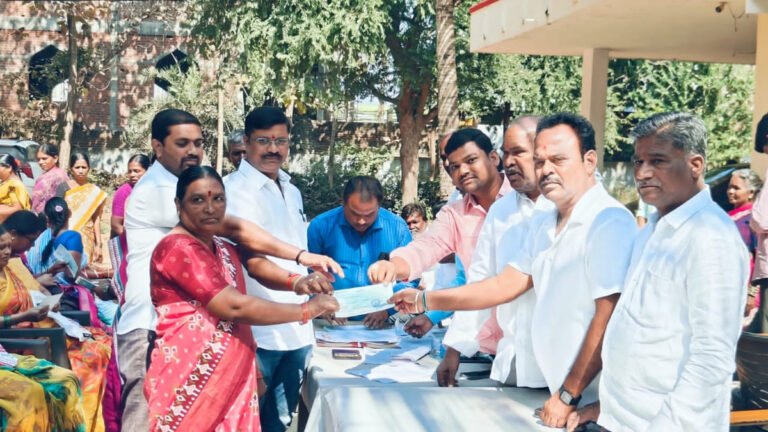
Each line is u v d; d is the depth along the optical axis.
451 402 2.93
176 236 2.98
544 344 2.85
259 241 3.42
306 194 21.30
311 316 3.06
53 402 4.07
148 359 3.57
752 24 8.93
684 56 11.97
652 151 2.36
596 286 2.64
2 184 8.16
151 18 23.47
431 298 3.09
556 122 2.78
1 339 4.41
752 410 3.44
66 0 20.80
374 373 3.59
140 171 7.25
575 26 9.23
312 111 23.55
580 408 2.72
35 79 23.95
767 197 5.14
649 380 2.35
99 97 23.59
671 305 2.32
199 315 2.97
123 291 4.01
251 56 15.56
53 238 6.33
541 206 3.10
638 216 7.73
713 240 2.24
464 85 18.67
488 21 10.85
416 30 17.56
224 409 3.00
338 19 14.87
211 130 21.67
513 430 2.64
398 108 19.09
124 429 3.81
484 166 3.70
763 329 5.16
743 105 19.98
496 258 3.27
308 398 3.67
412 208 7.22
